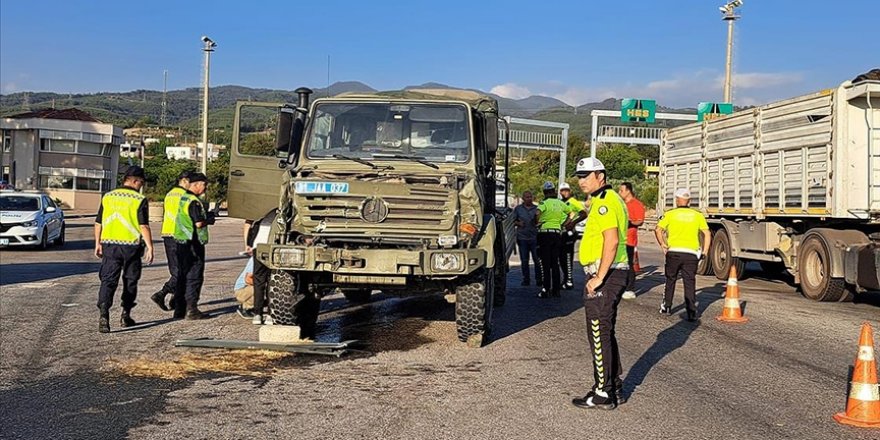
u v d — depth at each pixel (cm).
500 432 594
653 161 7375
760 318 1165
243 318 1081
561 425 614
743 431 607
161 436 573
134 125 15238
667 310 1190
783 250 1512
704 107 3553
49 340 922
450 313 1172
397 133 975
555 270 1388
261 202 1071
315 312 1002
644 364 844
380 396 691
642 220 1387
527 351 898
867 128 1301
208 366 795
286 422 611
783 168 1483
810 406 683
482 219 897
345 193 880
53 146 6319
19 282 1485
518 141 3859
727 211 1711
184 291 1084
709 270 1833
